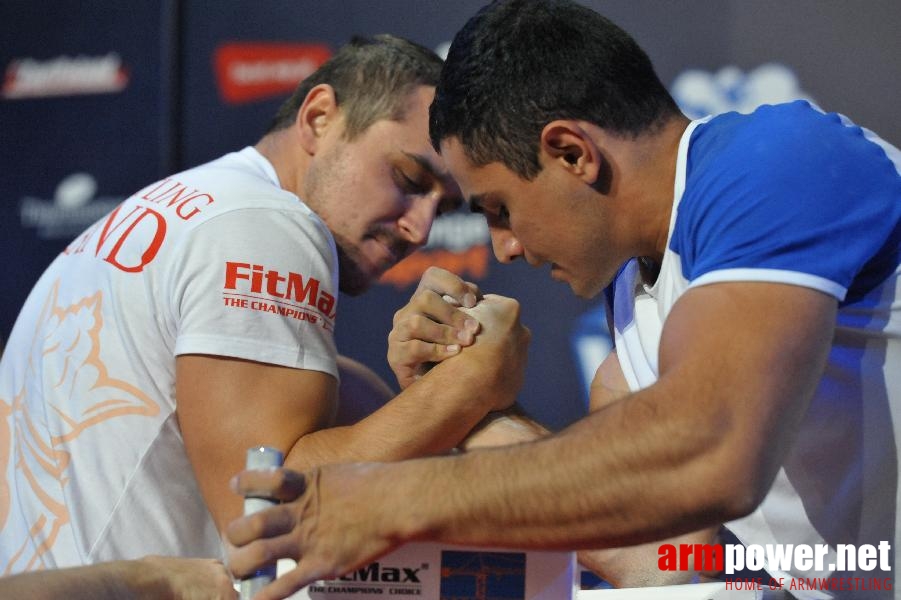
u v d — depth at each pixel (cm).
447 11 382
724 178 148
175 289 197
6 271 420
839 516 168
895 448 162
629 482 133
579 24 166
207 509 204
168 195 212
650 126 165
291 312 197
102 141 414
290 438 192
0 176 421
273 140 239
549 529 135
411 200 232
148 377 200
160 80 408
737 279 140
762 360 135
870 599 168
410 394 197
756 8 348
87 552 194
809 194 145
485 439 198
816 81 343
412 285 377
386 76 231
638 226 168
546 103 162
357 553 137
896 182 155
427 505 135
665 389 135
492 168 167
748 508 133
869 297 160
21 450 208
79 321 207
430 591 143
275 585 136
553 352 366
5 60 423
